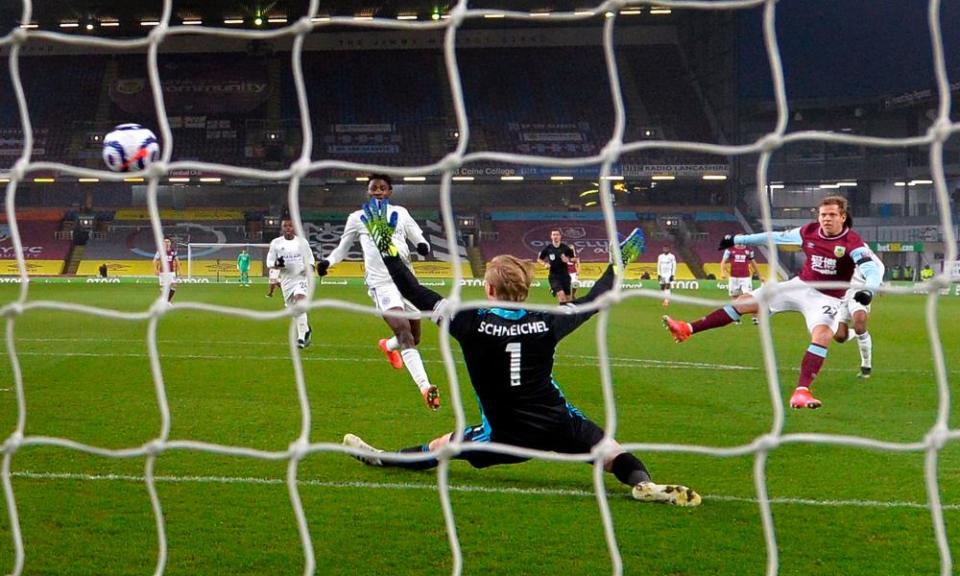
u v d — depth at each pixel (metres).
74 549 4.28
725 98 44.31
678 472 5.77
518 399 4.85
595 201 46.62
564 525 4.67
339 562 4.15
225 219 43.84
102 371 10.26
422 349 13.23
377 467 5.77
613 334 15.33
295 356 3.13
